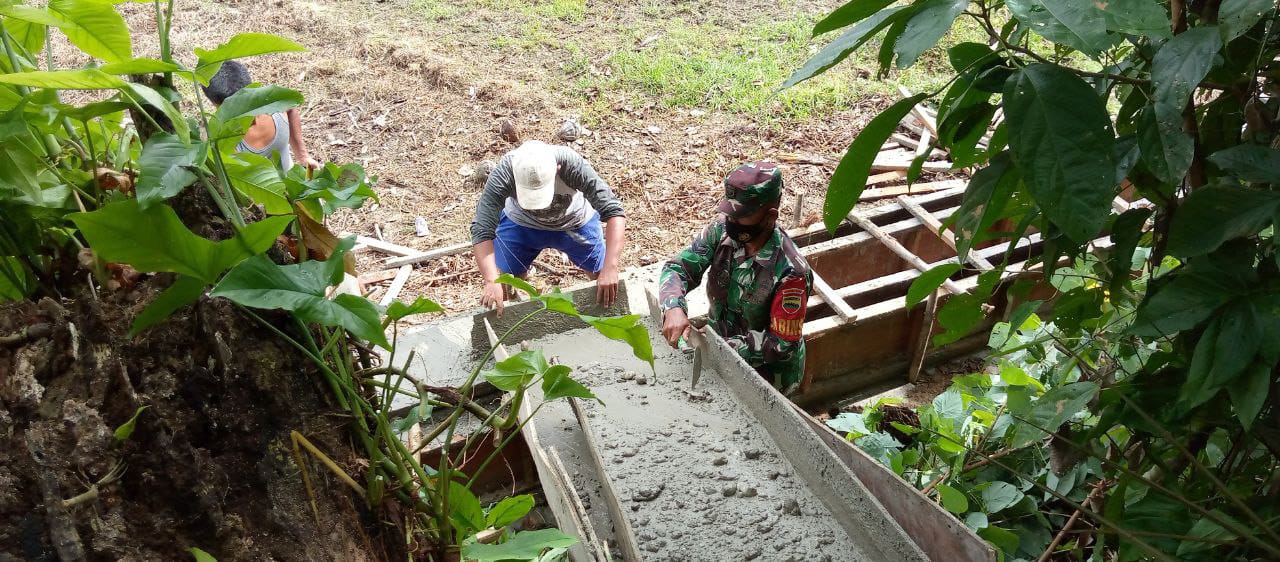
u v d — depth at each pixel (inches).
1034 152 42.6
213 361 46.0
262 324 47.8
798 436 108.5
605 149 260.8
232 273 42.4
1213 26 47.1
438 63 302.5
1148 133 48.4
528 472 148.6
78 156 52.7
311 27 340.2
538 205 152.2
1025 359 132.0
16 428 42.1
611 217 160.1
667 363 138.0
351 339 53.1
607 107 280.7
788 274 131.7
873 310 176.6
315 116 283.7
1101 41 37.4
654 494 107.4
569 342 148.5
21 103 44.1
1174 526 62.2
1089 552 104.7
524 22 338.6
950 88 51.1
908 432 132.3
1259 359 51.9
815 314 182.9
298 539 47.4
